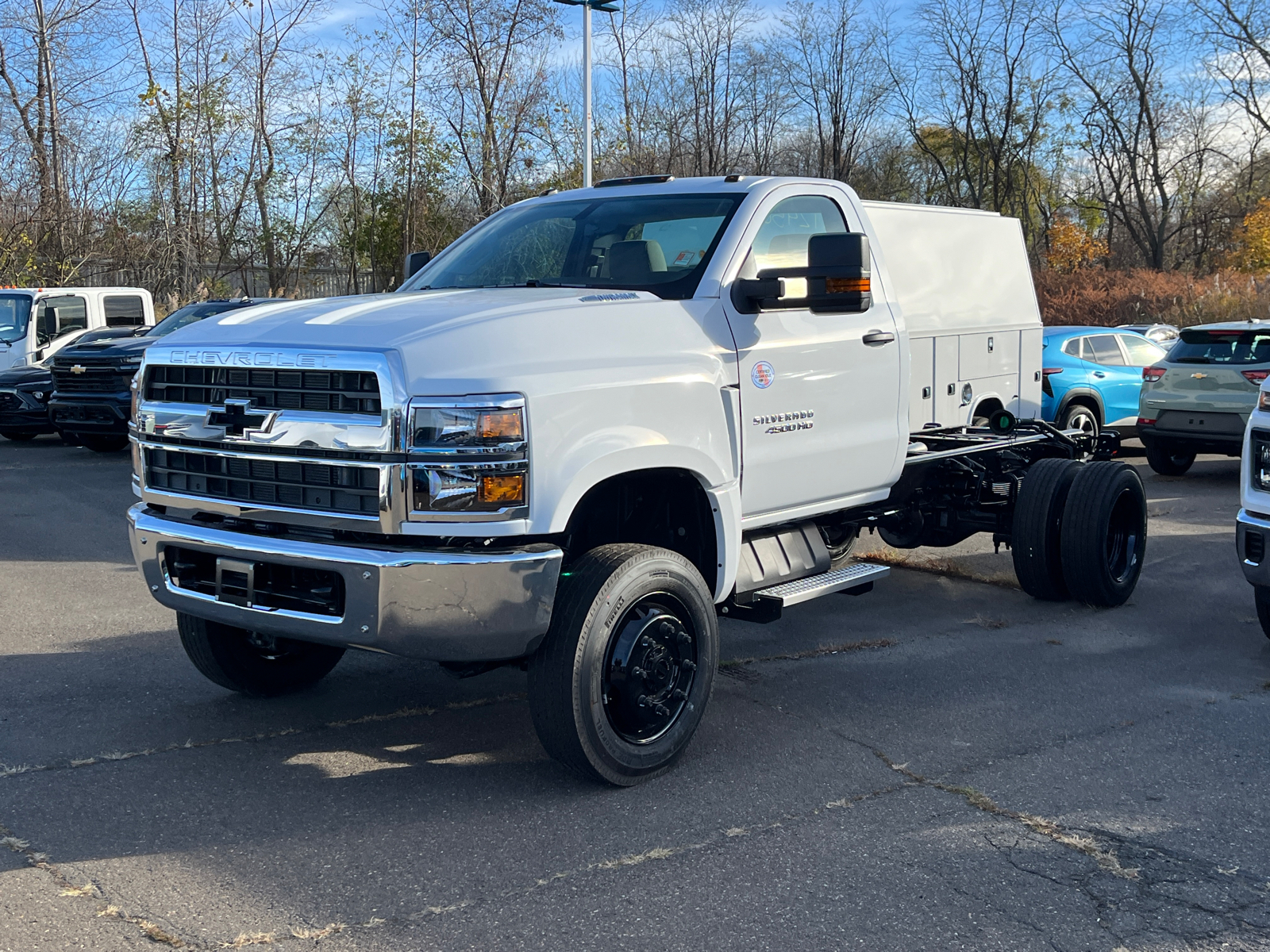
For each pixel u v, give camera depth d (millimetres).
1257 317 32219
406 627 3793
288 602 4027
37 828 3840
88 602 7098
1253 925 3254
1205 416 12148
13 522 9969
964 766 4461
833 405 5277
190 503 4277
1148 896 3410
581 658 4020
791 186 5301
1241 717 5059
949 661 5934
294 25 34156
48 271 28406
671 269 4902
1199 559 8539
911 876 3529
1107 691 5430
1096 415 14312
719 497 4629
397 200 35812
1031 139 50156
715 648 4508
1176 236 51562
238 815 3979
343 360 3824
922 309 7527
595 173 35781
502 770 4422
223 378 4191
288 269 36125
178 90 32906
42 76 29219
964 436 7242
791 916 3281
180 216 32188
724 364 4668
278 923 3217
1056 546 6969
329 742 4719
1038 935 3189
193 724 4918
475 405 3762
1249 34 44906
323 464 3902
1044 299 40531
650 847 3732
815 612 6992
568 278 5086
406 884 3467
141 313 18766
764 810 4039
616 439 4137
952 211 7918
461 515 3764
